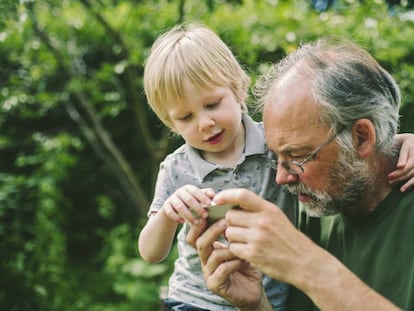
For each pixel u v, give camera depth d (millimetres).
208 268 1560
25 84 4406
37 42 4168
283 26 4098
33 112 4621
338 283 1326
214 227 1500
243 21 4145
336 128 1524
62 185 5277
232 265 1524
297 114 1526
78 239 5445
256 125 1824
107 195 5465
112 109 4297
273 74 1713
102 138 4363
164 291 2996
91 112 4320
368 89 1555
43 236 4203
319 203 1592
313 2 4691
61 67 4203
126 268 4242
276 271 1366
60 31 4496
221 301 1774
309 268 1346
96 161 5410
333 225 1730
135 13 4273
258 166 1773
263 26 4105
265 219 1378
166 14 4320
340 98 1519
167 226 1687
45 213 4309
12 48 4285
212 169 1761
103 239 5453
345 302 1312
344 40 1719
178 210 1526
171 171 1828
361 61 1592
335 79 1532
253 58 3766
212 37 1827
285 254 1362
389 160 1627
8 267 3766
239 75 1830
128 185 4516
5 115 4660
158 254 1725
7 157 5031
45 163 4512
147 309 4363
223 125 1719
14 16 3523
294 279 1353
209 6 3955
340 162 1541
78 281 4852
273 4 4367
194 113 1728
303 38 3973
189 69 1713
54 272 4160
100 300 4781
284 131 1540
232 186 1765
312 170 1544
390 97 1608
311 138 1523
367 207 1627
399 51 3957
